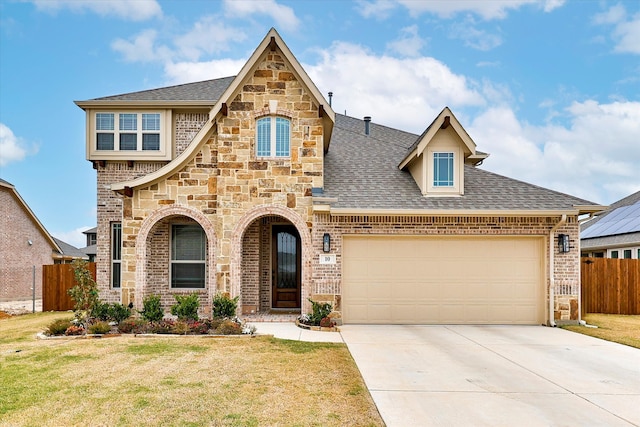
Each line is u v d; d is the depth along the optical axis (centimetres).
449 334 1191
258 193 1363
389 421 590
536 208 1330
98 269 1638
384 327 1291
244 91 1375
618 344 1080
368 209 1309
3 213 2686
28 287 2934
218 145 1367
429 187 1407
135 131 1664
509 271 1357
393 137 2091
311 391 702
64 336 1125
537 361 911
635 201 2714
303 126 1375
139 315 1337
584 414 623
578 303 1334
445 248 1360
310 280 1338
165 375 775
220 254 1352
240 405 638
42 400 651
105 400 652
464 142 1388
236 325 1159
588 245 2573
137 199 1386
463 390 721
